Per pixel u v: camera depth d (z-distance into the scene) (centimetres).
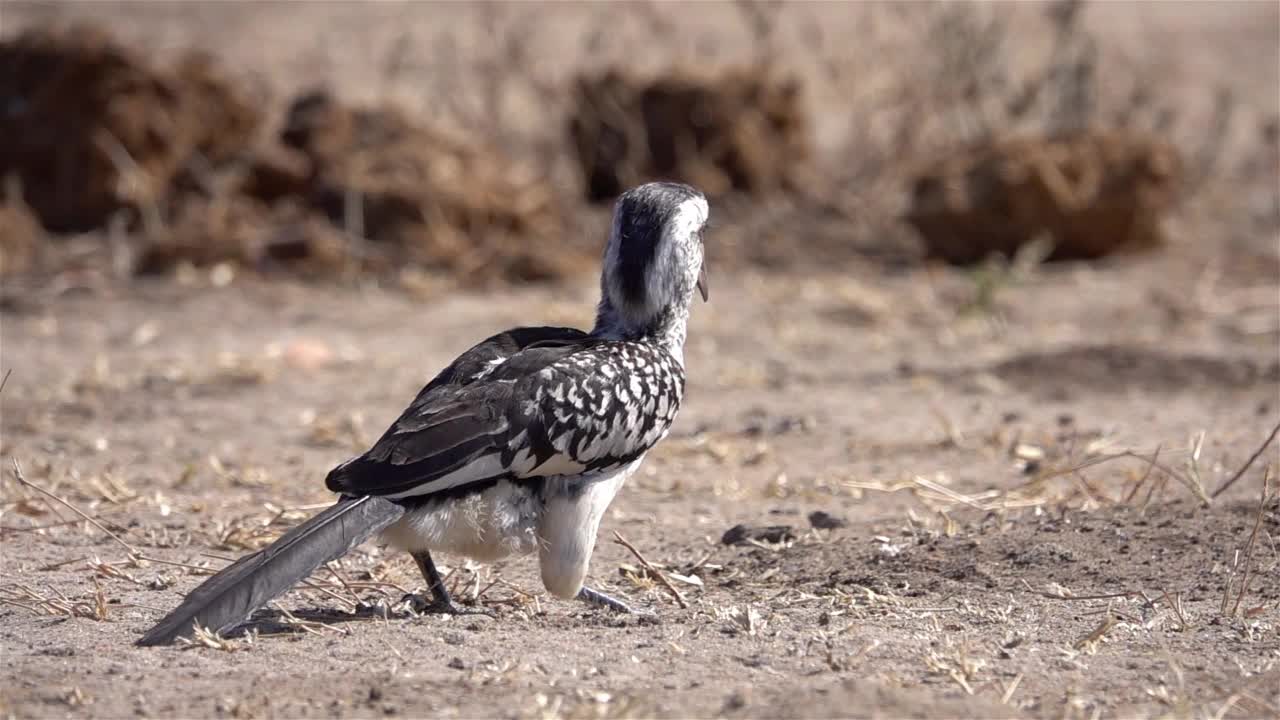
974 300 1847
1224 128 2562
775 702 695
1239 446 1248
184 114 2234
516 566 977
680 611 880
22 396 1466
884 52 2659
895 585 918
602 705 698
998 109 2616
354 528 769
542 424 811
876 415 1424
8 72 2219
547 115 2653
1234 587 888
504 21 3306
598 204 2389
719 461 1277
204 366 1598
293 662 770
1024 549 966
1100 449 1261
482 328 1783
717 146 2338
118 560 974
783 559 985
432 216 2067
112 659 772
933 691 723
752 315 1853
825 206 2334
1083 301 1903
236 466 1246
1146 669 760
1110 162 2088
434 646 799
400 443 782
